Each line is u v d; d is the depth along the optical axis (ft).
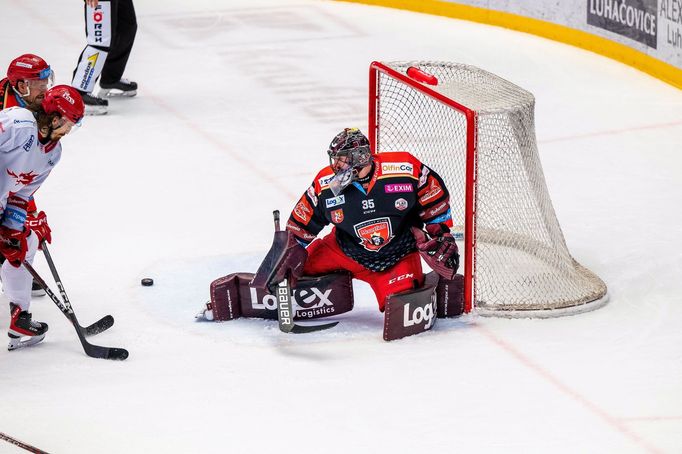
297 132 71.51
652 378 41.34
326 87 81.00
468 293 45.98
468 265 45.70
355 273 45.80
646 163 65.87
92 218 57.98
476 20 97.60
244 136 70.85
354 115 74.90
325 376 41.47
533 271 49.34
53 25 97.81
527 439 37.29
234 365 42.37
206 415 38.93
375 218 43.50
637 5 82.07
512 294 47.44
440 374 41.57
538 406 39.40
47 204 59.98
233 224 57.00
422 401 39.68
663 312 46.78
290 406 39.45
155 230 56.34
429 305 44.60
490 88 49.90
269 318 46.39
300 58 88.28
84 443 37.29
